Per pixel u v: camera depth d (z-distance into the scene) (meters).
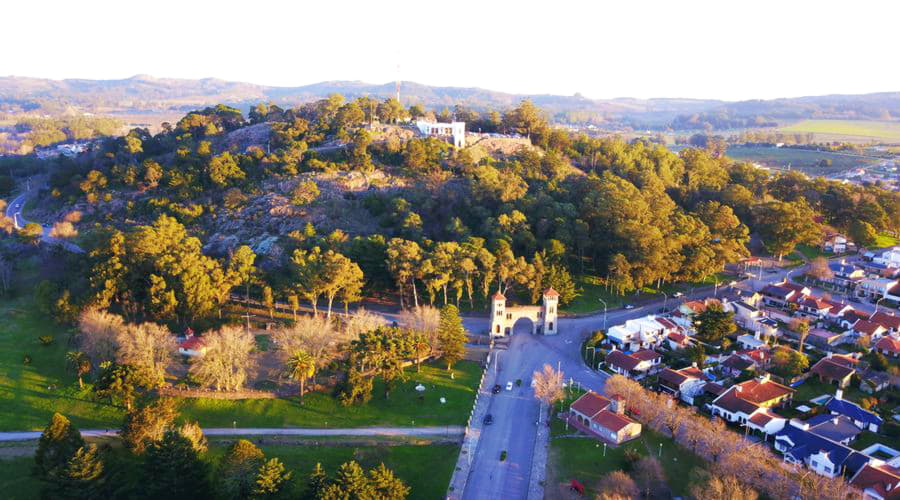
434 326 146.00
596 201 195.62
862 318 158.50
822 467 99.31
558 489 99.00
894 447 107.19
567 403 125.69
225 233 198.75
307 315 165.75
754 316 159.12
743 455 97.25
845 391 127.19
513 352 151.62
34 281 176.75
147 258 158.88
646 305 179.50
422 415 123.12
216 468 103.69
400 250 166.62
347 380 126.06
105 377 117.75
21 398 124.19
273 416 121.75
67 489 91.19
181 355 140.12
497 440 113.88
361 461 106.38
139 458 106.19
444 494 99.31
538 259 171.25
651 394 118.88
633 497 93.31
